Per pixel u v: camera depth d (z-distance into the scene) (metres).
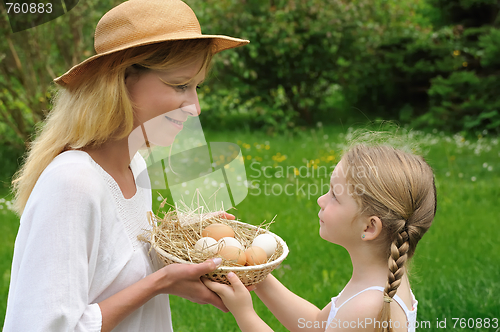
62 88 1.49
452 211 4.72
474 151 7.12
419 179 1.60
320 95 10.06
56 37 6.86
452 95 9.03
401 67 9.83
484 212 4.71
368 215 1.58
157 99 1.46
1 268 3.57
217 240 1.64
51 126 1.47
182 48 1.43
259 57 9.15
